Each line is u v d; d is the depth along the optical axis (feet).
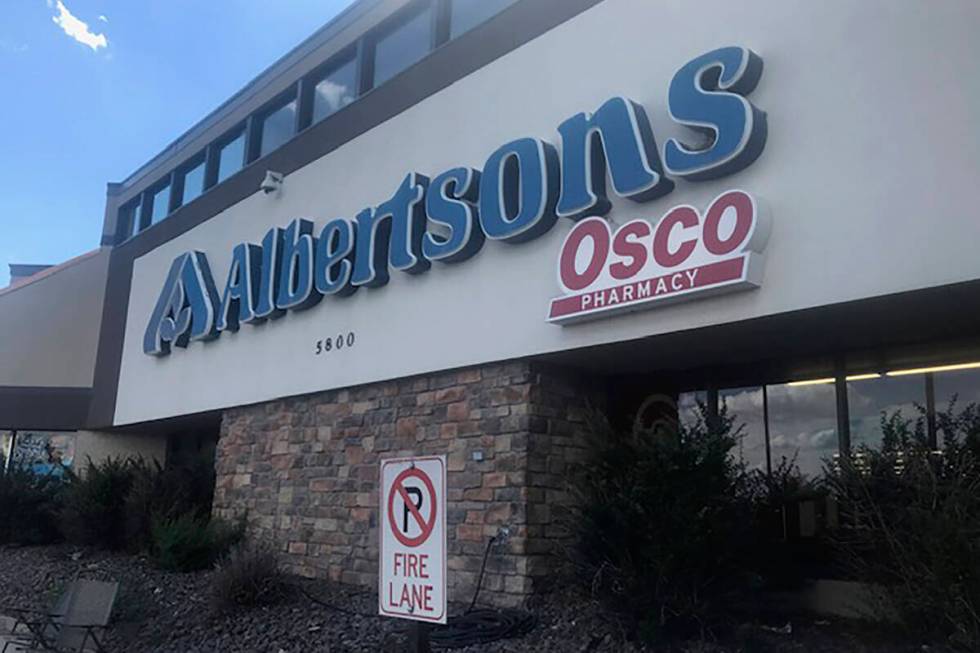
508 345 30.32
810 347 27.53
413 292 34.86
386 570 15.93
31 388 66.33
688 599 21.88
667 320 25.46
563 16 30.45
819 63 22.99
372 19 41.68
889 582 20.76
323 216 41.34
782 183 23.27
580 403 31.81
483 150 32.86
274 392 42.27
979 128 20.07
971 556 18.54
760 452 29.48
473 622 25.58
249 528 42.01
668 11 26.91
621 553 22.44
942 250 20.22
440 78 35.45
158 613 32.01
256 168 47.32
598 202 27.30
